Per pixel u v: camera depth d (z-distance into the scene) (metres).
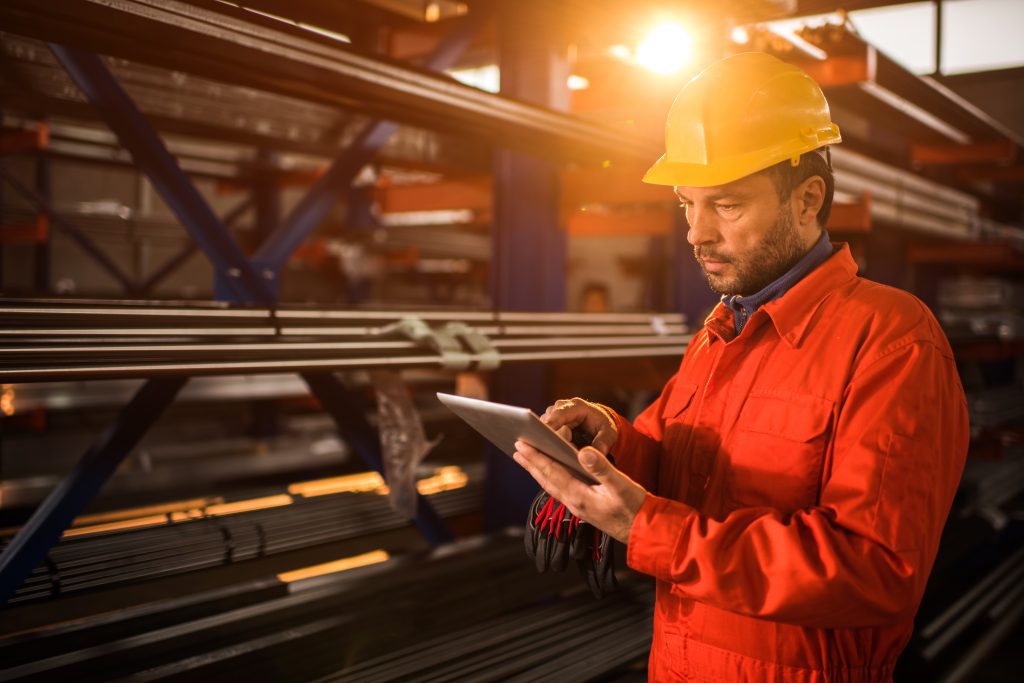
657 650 1.28
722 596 1.01
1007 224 6.99
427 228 8.22
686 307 4.61
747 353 1.24
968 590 3.74
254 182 5.25
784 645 1.12
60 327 1.55
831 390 1.11
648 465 1.38
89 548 2.21
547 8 2.28
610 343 2.58
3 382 1.30
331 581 2.24
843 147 3.95
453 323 2.24
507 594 2.37
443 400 1.17
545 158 2.55
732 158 1.13
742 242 1.17
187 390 4.34
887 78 3.19
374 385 2.31
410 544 3.69
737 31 2.56
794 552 0.98
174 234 5.73
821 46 2.69
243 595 2.07
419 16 3.42
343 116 3.09
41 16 1.40
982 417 4.64
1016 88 7.06
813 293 1.18
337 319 2.08
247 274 2.32
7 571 1.86
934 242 4.95
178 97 2.59
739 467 1.18
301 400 5.40
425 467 3.71
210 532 2.46
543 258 3.05
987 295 5.23
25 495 3.82
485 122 2.12
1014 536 4.48
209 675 1.79
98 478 1.97
